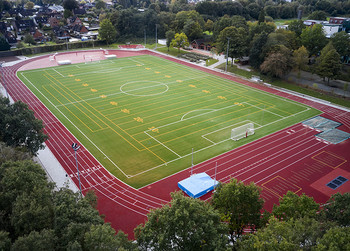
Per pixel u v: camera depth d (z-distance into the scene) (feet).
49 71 369.71
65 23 630.74
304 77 345.31
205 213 96.48
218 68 393.91
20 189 113.91
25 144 179.01
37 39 524.52
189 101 280.31
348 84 320.70
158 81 337.52
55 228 98.43
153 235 94.79
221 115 250.98
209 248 87.61
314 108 272.72
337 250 80.07
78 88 310.65
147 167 179.11
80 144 202.49
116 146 200.75
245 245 93.61
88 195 126.41
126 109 259.39
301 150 201.87
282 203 116.67
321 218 107.96
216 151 197.16
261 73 351.46
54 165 179.11
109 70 378.53
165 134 216.95
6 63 401.90
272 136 219.20
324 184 168.14
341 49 351.67
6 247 89.04
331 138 218.38
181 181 161.99
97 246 85.05
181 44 469.98
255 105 275.18
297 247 86.17
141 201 152.35
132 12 577.84
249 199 112.88
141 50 495.41
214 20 616.80
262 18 481.05
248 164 184.75
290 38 366.84
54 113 249.75
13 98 280.92
